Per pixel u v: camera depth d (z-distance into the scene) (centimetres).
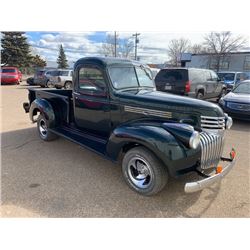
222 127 346
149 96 373
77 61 435
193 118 337
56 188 343
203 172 331
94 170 402
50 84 1838
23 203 305
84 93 435
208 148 322
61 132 483
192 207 306
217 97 1224
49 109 503
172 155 292
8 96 1388
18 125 694
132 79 421
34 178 371
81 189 341
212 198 326
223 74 1772
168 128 314
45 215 283
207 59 3303
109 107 400
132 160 331
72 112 495
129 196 326
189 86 935
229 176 390
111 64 395
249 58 2992
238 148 532
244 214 294
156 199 321
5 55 4219
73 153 475
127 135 320
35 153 472
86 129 464
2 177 372
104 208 299
